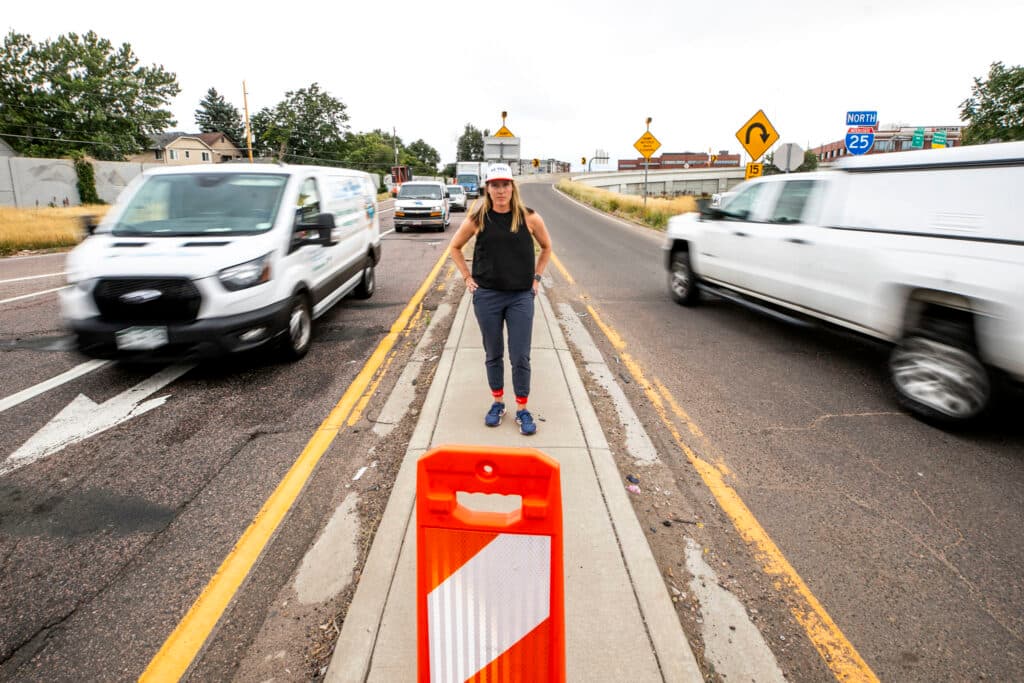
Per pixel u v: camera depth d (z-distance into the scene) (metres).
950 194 4.14
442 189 19.91
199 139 77.56
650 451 3.82
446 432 3.76
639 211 25.06
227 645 2.29
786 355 5.91
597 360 5.67
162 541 2.93
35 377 5.20
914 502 3.25
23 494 3.34
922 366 4.26
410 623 2.24
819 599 2.52
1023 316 3.54
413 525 2.85
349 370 5.42
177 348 4.70
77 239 16.17
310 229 5.89
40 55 50.44
